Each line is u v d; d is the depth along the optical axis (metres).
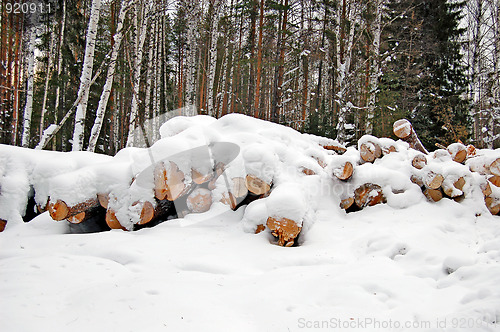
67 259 3.07
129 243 3.47
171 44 25.48
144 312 2.08
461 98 16.66
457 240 3.69
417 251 3.20
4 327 1.88
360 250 3.46
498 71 15.00
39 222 4.45
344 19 11.84
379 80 14.26
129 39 14.28
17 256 3.27
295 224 3.58
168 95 22.20
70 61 16.34
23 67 19.81
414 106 15.76
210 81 16.30
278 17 16.12
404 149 5.46
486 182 4.79
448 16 18.12
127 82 17.06
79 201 4.12
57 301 2.26
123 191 4.21
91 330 1.89
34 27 13.70
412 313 2.07
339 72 11.67
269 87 22.11
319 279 2.63
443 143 14.23
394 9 15.16
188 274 2.79
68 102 17.42
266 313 2.13
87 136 18.55
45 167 4.74
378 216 4.38
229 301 2.28
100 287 2.47
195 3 18.03
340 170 4.62
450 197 4.71
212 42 16.61
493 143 15.04
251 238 3.69
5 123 18.66
